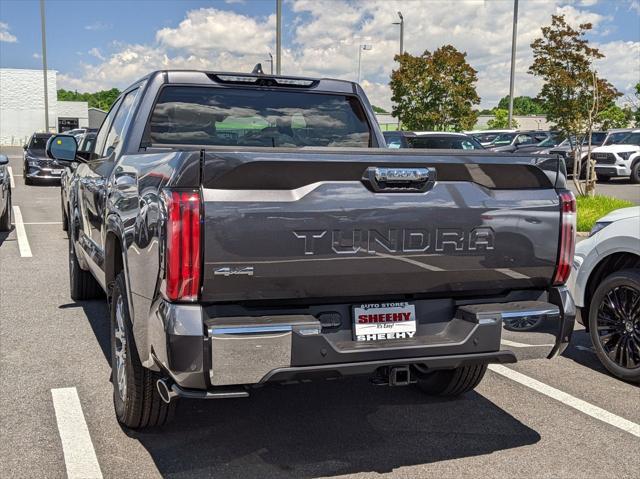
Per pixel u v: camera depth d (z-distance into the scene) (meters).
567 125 16.91
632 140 23.70
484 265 3.52
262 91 5.32
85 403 4.48
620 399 4.73
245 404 4.56
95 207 5.21
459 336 3.52
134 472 3.59
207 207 3.02
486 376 5.20
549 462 3.75
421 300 3.56
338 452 3.85
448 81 25.92
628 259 5.36
